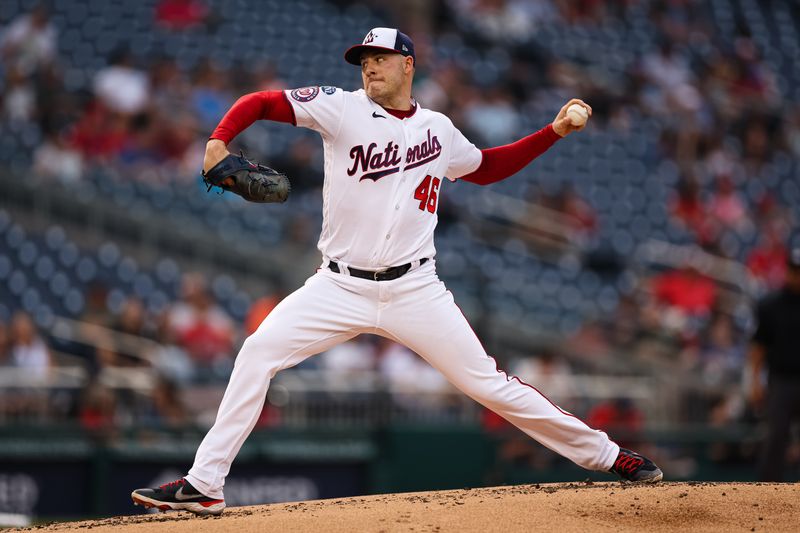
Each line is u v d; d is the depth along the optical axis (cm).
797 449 3722
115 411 3450
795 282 2897
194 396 3694
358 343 4281
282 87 6012
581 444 1741
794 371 2909
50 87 5412
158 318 4200
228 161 1547
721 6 7925
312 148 5406
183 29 6256
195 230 4869
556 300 5081
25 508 3147
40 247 4716
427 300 1650
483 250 5253
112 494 3219
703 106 7000
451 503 1633
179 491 1603
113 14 6216
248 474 3294
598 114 6675
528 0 7269
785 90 7650
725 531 1530
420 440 3438
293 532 1480
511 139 6209
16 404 3403
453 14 7081
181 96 5534
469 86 6400
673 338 4847
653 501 1614
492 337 4628
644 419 4103
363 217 1614
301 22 6650
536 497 1645
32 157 5181
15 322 3766
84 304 4475
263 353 1616
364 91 1642
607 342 4838
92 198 4856
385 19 6956
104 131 5238
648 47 7338
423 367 4262
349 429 3403
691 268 5172
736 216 6172
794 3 8131
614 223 5747
